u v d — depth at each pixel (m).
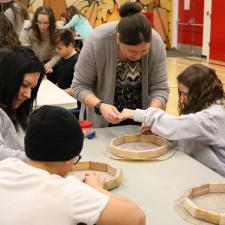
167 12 10.55
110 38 1.99
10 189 0.97
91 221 0.93
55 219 0.92
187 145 1.85
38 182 0.97
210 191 1.38
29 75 1.39
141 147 1.82
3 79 1.38
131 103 2.18
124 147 1.82
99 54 2.02
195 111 1.84
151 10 10.36
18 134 1.52
